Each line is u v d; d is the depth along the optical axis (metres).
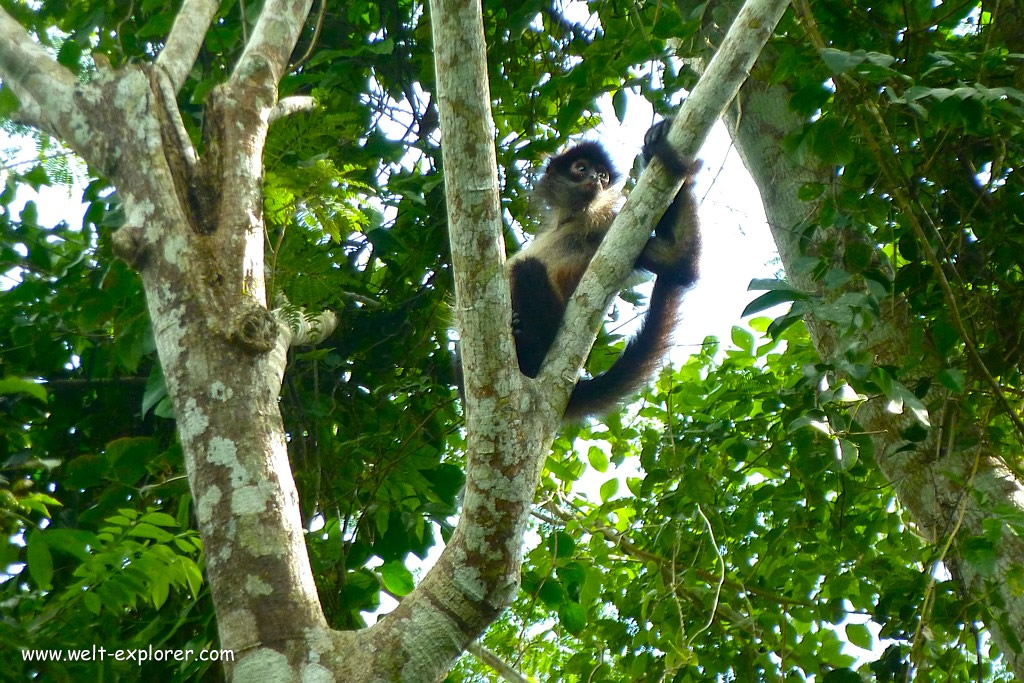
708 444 11.86
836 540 10.80
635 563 12.62
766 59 10.20
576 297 7.86
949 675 8.97
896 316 9.65
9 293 10.77
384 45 11.62
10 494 7.53
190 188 7.23
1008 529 9.05
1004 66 8.96
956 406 8.77
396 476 11.07
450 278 11.98
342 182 9.11
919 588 9.34
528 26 11.57
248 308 6.71
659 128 9.07
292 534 6.29
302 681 5.89
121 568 7.57
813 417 8.57
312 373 11.55
